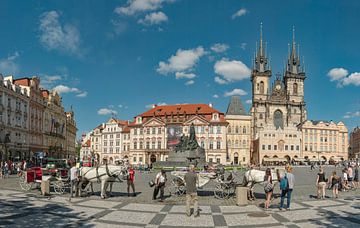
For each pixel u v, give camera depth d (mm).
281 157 157375
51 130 107250
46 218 16859
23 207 20000
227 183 24828
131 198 24344
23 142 84500
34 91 91875
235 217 17656
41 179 27234
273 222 16484
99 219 16859
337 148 169250
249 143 158375
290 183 19891
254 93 177125
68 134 137750
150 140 130000
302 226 15641
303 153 165000
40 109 97375
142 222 16297
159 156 127188
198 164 54688
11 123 77812
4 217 16953
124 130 144750
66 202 22141
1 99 72812
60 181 27109
